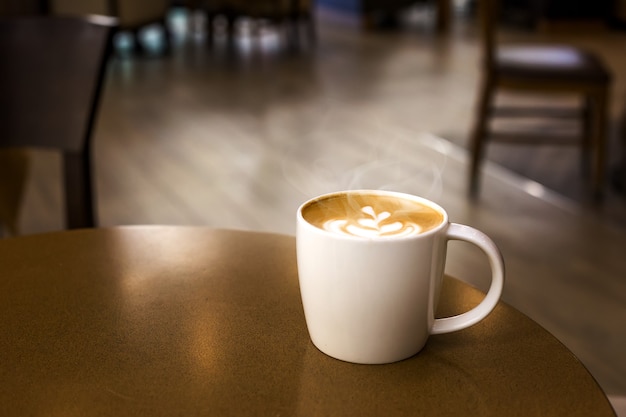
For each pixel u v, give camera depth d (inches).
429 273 20.3
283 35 249.1
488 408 19.0
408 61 208.2
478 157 106.3
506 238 90.8
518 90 103.2
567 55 107.7
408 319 20.4
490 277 80.4
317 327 21.1
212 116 148.0
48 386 19.7
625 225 96.1
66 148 40.3
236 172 114.6
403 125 142.8
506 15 271.7
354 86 177.0
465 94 169.2
